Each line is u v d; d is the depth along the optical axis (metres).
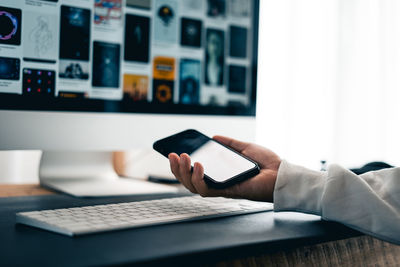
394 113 1.72
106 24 0.77
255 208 0.58
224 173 0.57
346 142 1.62
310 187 0.53
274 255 0.44
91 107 0.76
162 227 0.46
